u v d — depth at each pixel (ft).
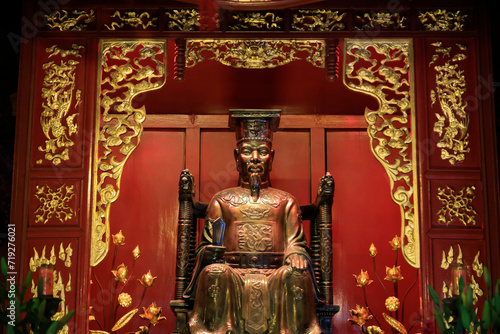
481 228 22.48
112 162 23.08
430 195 22.75
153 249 26.58
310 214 23.70
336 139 27.66
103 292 25.94
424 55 23.80
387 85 25.18
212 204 23.03
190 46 23.90
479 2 24.08
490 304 18.74
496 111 25.58
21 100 23.06
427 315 21.77
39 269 21.91
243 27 23.95
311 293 20.79
